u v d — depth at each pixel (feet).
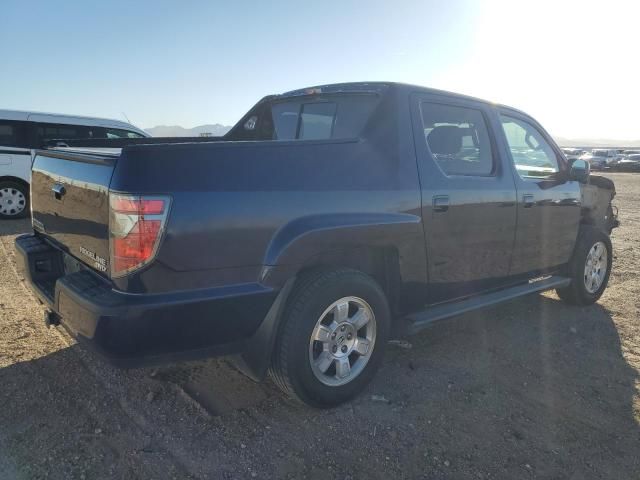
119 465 8.63
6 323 14.38
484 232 13.11
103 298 8.42
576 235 16.94
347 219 10.09
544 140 16.20
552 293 19.61
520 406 11.09
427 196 11.51
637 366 13.35
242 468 8.70
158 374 11.68
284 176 9.50
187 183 8.50
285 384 10.00
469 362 13.14
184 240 8.43
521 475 8.86
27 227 30.50
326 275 10.10
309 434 9.72
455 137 12.87
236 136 16.99
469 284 13.25
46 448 8.98
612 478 8.91
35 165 12.32
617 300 18.84
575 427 10.39
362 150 10.77
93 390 10.94
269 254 9.23
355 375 10.78
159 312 8.32
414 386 11.76
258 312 9.31
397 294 11.60
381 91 11.78
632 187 76.28
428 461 9.11
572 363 13.34
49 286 11.01
